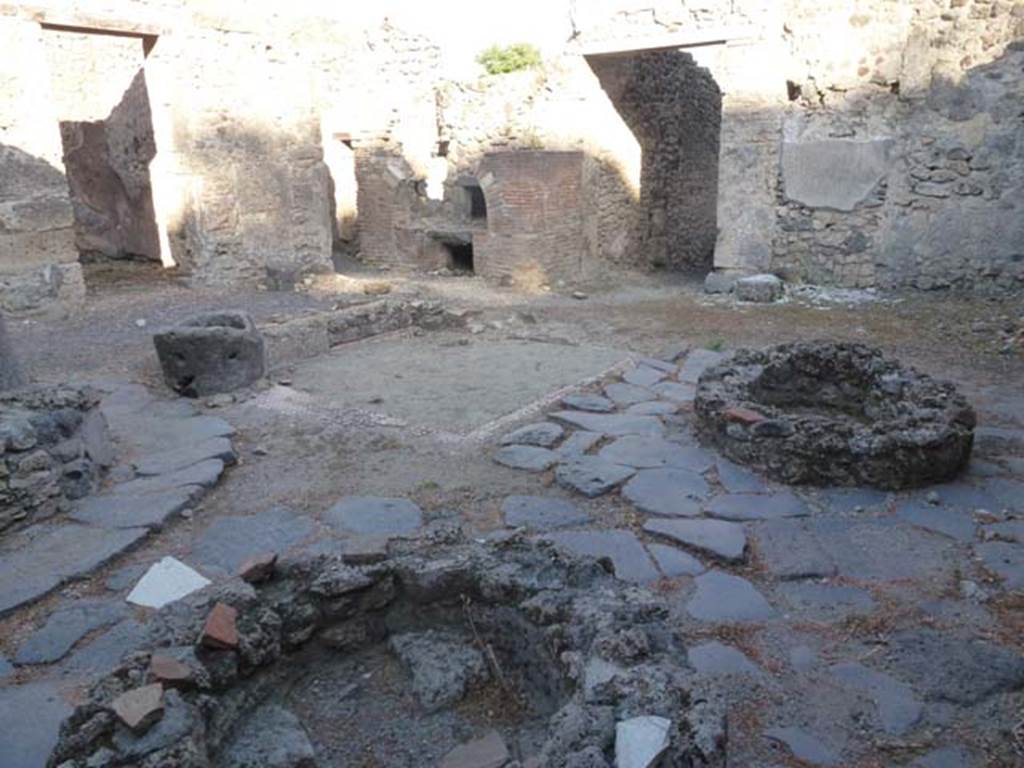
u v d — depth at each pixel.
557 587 2.58
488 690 2.58
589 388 6.27
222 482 4.58
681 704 2.01
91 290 9.95
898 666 2.91
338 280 10.38
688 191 13.95
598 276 11.61
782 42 10.02
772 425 4.45
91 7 8.61
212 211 10.16
